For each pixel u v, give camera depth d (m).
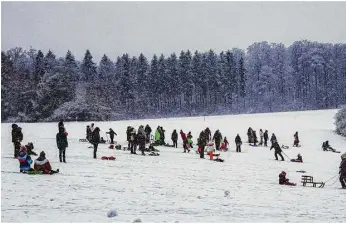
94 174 20.31
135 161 26.64
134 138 30.84
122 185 17.81
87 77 135.25
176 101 146.38
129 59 152.38
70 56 129.62
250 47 192.00
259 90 159.50
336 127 57.53
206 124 61.28
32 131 48.12
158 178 20.47
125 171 22.03
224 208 14.48
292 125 63.25
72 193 15.32
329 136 55.12
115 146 34.28
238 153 38.25
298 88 166.38
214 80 146.00
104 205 13.72
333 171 29.39
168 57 144.88
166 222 11.82
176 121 64.44
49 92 91.19
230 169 26.20
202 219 12.51
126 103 132.62
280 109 147.25
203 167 26.06
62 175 19.42
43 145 33.22
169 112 137.50
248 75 176.75
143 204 14.32
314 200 17.38
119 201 14.54
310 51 167.25
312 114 78.75
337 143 51.25
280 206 15.51
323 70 161.25
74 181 17.92
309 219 13.40
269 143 49.47
